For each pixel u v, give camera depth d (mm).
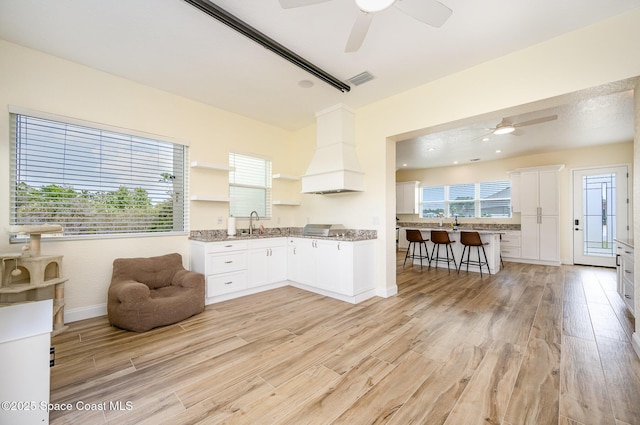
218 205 4133
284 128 5109
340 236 3842
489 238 5293
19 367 1283
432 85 3297
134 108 3326
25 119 2695
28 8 2127
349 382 1867
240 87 3479
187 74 3160
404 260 6711
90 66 2994
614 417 1519
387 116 3771
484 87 2889
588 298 3719
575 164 6152
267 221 4875
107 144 3170
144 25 2340
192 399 1691
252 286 3926
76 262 2924
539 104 2670
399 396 1719
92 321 2908
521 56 2666
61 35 2479
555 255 6059
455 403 1651
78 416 1534
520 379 1886
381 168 3859
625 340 2457
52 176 2832
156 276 3207
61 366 2045
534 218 6332
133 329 2625
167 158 3654
